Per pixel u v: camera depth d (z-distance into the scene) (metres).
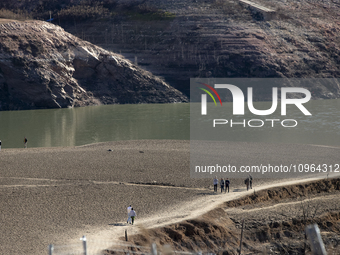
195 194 43.66
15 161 58.09
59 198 41.78
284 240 35.66
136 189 45.41
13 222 35.00
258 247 34.44
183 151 66.00
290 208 40.81
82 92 143.25
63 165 55.94
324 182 47.72
